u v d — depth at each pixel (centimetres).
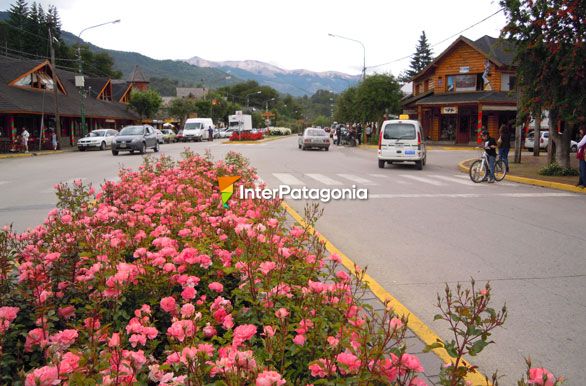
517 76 1730
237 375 205
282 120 13275
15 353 282
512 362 398
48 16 7675
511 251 731
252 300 317
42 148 3447
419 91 4694
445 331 453
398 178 1661
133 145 2773
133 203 664
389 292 553
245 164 1220
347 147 3953
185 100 7912
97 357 229
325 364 236
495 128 3931
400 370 225
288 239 441
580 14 1487
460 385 228
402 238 807
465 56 3916
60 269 379
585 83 1535
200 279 364
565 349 421
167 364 229
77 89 4831
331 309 289
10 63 3744
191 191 693
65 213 567
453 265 659
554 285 582
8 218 946
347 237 811
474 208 1092
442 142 4150
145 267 335
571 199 1233
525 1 1586
